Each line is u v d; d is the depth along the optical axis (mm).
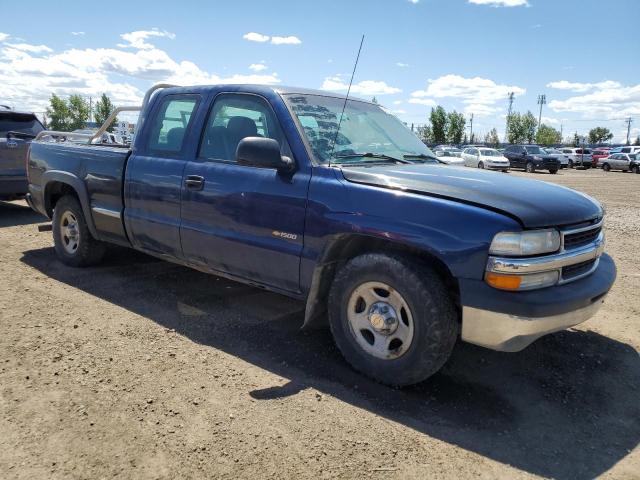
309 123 3908
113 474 2500
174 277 5586
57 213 5891
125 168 4891
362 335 3520
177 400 3160
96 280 5426
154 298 4938
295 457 2666
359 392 3336
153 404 3104
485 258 2967
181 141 4527
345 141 4012
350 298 3490
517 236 2953
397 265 3219
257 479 2500
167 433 2826
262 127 4012
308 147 3742
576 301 3105
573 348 4137
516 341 3006
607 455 2818
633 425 3123
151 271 5777
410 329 3232
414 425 3006
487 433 2963
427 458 2711
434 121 70500
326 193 3520
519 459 2748
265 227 3822
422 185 3311
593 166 43344
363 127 4320
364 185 3420
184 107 4586
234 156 4129
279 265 3793
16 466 2529
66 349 3783
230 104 4262
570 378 3662
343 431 2910
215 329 4270
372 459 2682
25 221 8633
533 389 3486
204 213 4207
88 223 5414
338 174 3557
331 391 3336
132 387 3287
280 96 3965
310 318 3742
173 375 3467
